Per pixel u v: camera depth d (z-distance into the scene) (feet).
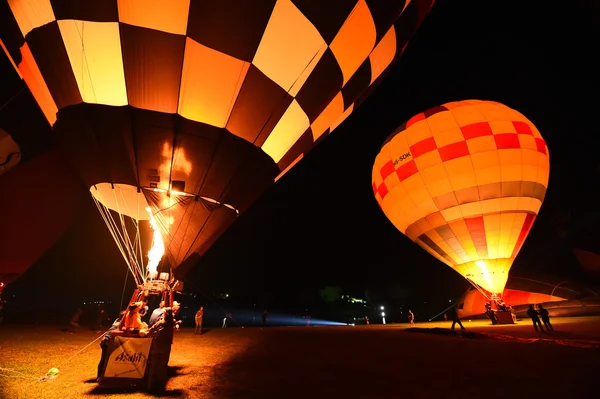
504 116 52.90
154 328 16.22
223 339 36.06
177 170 19.79
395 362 22.16
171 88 18.20
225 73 18.52
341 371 19.44
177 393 14.67
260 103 20.01
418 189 54.13
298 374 18.61
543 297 62.69
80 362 20.86
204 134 19.44
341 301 173.37
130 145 19.16
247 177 21.74
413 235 59.57
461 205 51.55
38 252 35.17
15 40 17.89
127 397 14.01
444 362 21.97
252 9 17.75
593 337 32.01
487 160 50.19
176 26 17.06
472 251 52.37
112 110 18.43
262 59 18.92
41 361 20.85
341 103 24.94
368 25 21.67
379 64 26.03
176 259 20.29
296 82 20.47
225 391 15.06
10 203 31.89
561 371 18.57
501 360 22.16
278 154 22.71
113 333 15.79
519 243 52.47
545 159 52.65
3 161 28.76
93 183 20.99
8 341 28.66
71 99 18.53
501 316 53.26
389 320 132.98
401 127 58.95
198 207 20.54
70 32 16.96
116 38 17.10
